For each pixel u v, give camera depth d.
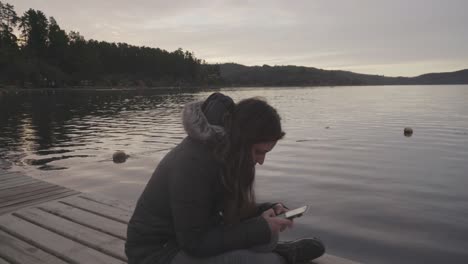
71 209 4.16
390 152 10.60
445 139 13.16
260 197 6.34
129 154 10.71
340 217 5.30
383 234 4.68
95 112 27.64
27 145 12.50
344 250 4.24
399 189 6.72
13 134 15.35
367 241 4.48
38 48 98.88
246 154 1.54
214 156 1.52
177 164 1.56
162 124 19.23
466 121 19.58
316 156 10.02
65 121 20.92
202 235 1.57
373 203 5.92
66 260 2.91
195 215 1.53
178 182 1.53
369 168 8.49
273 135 1.56
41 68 91.69
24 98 50.03
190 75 160.50
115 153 10.02
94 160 9.88
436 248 4.26
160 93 74.56
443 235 4.63
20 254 3.04
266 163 9.09
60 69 101.50
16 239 3.35
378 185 7.01
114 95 62.34
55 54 103.00
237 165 1.54
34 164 9.41
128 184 7.39
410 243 4.41
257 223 1.66
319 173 8.02
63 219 3.83
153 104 38.28
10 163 9.54
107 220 3.75
